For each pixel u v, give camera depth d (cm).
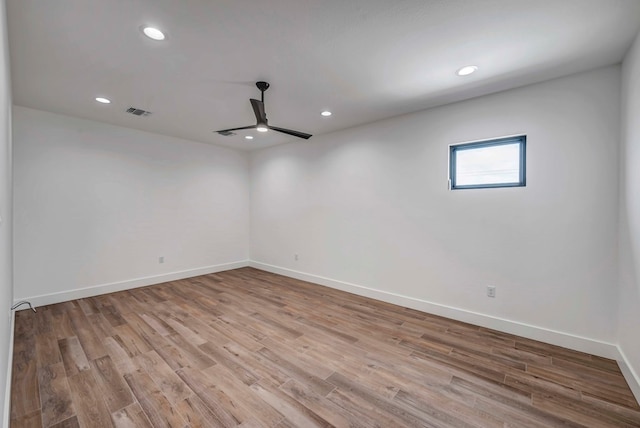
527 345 268
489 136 299
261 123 286
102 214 412
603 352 247
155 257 470
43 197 363
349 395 199
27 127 350
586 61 234
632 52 208
